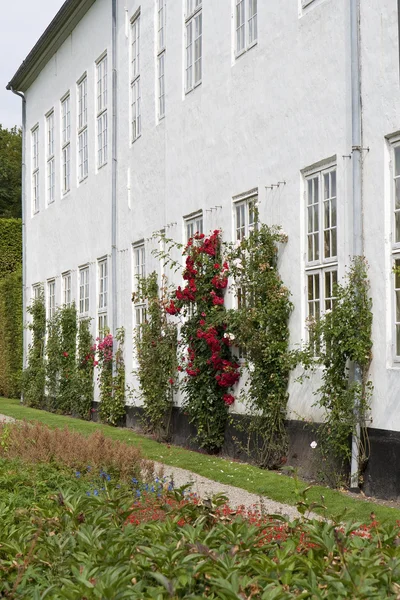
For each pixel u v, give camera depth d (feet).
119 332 61.46
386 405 30.42
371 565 13.25
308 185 36.96
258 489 32.27
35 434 36.58
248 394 40.01
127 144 61.41
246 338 39.58
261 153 40.81
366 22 32.17
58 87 80.94
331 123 34.71
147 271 56.85
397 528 16.03
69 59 77.25
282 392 37.63
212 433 43.83
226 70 44.68
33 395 81.00
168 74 53.01
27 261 92.02
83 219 72.38
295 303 37.60
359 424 31.50
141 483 29.40
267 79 40.22
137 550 15.26
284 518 17.20
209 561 13.97
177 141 51.55
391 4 30.63
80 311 72.84
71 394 70.54
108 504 18.88
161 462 40.81
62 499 19.51
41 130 87.30
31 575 15.30
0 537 17.94
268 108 40.14
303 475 35.53
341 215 33.88
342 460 32.60
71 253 75.77
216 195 45.88
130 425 59.26
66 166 79.10
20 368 92.58
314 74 36.01
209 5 46.88
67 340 73.92
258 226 40.96
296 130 37.52
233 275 42.06
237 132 43.42
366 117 32.17
